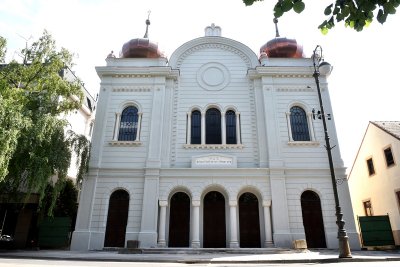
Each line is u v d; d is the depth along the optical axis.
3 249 21.48
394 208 24.34
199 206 21.08
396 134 24.33
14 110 14.97
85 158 21.03
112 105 24.22
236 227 20.61
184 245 20.91
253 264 12.41
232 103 24.55
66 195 23.80
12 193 18.84
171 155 22.83
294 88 24.61
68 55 19.77
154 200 20.98
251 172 21.80
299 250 18.23
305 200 21.69
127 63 25.80
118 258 14.09
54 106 18.66
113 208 21.48
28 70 18.58
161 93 24.30
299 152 22.59
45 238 21.58
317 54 22.33
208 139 23.81
